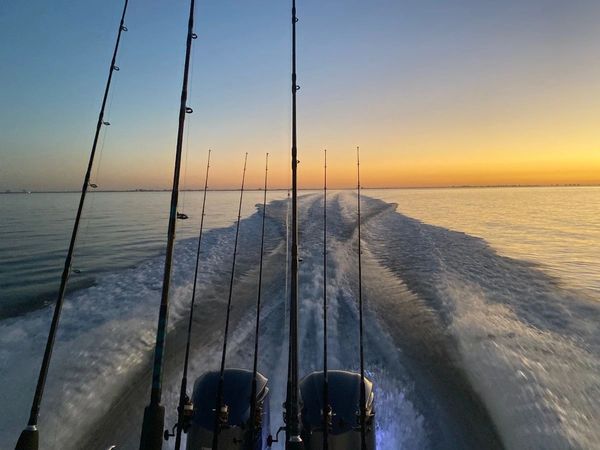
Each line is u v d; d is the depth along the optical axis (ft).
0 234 46.78
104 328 15.67
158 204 113.09
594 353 13.67
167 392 11.98
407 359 13.85
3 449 9.11
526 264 28.17
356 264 27.73
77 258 32.32
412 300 19.83
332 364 13.66
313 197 93.97
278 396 11.90
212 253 31.48
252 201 124.16
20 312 18.15
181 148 8.60
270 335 15.94
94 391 11.62
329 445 8.10
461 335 15.35
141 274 25.05
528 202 118.62
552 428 9.88
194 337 15.69
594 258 31.09
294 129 10.26
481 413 10.85
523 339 14.84
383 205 75.51
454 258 29.60
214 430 7.69
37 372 12.29
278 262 27.99
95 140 9.86
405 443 9.90
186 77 8.90
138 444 9.89
